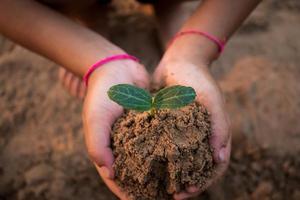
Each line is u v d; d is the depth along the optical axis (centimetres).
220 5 35
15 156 41
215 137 28
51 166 40
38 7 35
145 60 47
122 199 29
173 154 26
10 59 47
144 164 27
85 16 45
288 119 41
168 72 32
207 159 27
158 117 27
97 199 39
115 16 51
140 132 27
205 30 34
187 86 28
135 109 26
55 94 44
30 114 43
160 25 46
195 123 28
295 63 46
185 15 46
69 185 39
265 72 45
